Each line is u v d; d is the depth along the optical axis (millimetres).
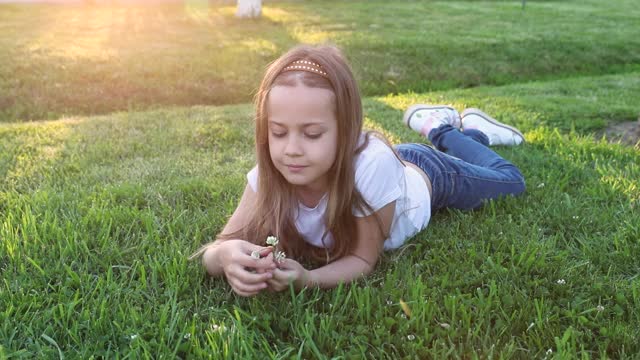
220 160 3465
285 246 2203
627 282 2037
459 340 1757
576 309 1891
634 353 1688
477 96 5477
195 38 8617
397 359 1680
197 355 1688
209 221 2533
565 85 6109
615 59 8648
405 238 2320
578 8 13883
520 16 12109
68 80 6488
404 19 11297
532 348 1700
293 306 1900
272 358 1651
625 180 2971
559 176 3096
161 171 3221
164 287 2061
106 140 3859
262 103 1913
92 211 2547
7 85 6277
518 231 2420
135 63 6953
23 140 3816
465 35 9359
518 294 1930
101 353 1715
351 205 2021
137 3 13086
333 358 1650
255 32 9289
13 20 10203
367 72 7398
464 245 2305
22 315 1873
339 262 2088
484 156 2889
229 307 1948
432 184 2500
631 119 4633
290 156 1846
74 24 9828
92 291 1998
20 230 2453
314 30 9586
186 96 6512
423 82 7406
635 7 14211
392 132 3914
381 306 1892
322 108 1818
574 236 2404
